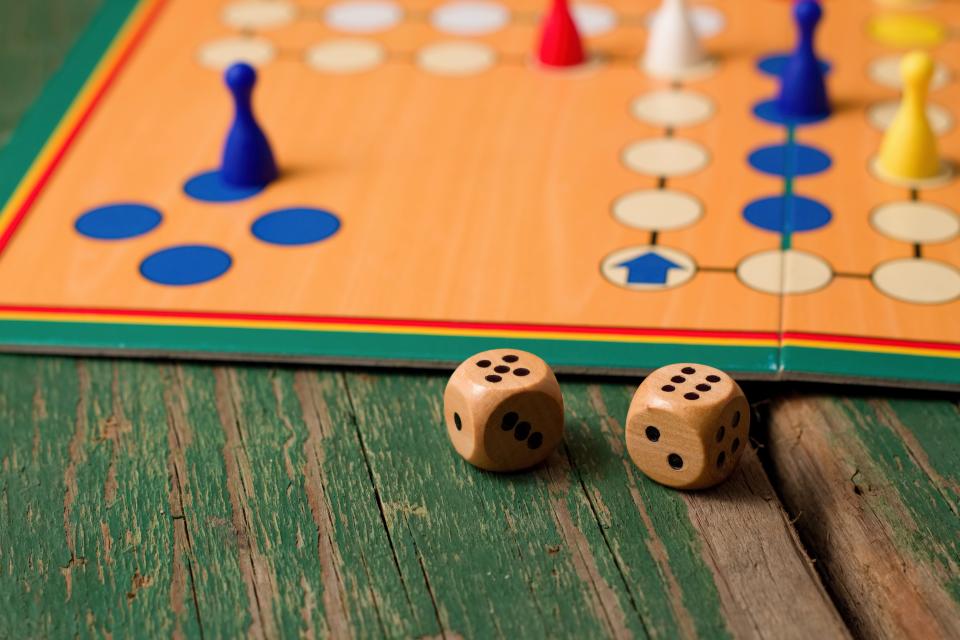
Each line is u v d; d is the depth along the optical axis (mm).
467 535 311
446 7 465
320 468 324
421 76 432
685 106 416
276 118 415
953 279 356
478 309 352
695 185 386
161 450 329
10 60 448
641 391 312
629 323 347
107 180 395
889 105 414
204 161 401
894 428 328
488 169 394
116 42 452
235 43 449
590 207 380
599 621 298
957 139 400
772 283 356
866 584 307
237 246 372
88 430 333
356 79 431
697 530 310
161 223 380
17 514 318
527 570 305
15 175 398
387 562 307
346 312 353
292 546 310
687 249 366
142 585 305
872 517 314
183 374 344
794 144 400
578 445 326
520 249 368
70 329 351
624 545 308
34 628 300
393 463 324
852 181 386
